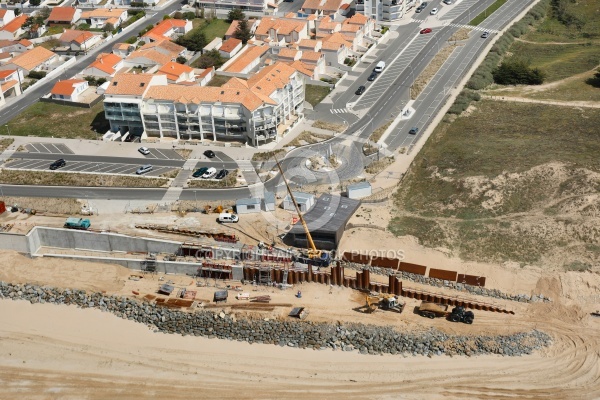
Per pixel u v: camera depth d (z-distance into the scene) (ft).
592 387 466.29
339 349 503.61
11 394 481.46
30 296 562.25
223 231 604.49
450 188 639.35
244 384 481.05
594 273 542.16
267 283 561.43
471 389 469.16
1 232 598.75
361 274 546.67
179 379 487.61
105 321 538.06
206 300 547.49
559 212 592.60
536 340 501.56
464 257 569.23
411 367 486.79
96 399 475.72
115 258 586.86
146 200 647.56
